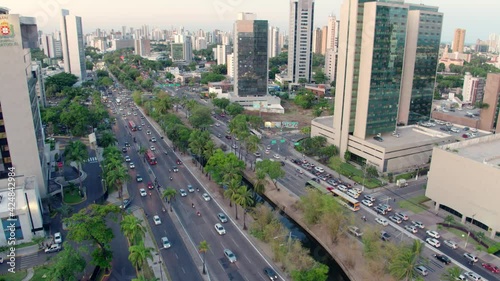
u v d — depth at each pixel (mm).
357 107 195375
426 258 115188
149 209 144875
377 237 114125
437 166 143625
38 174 136125
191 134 197125
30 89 145625
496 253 118250
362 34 185125
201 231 129875
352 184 170500
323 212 125875
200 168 189000
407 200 155125
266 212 128125
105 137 194500
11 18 123125
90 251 116375
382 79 188250
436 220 138750
